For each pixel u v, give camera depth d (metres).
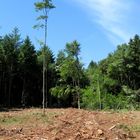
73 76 68.62
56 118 32.22
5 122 31.58
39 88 87.50
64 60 69.88
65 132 22.52
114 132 22.69
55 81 86.88
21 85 86.94
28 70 85.50
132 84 86.88
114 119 28.58
